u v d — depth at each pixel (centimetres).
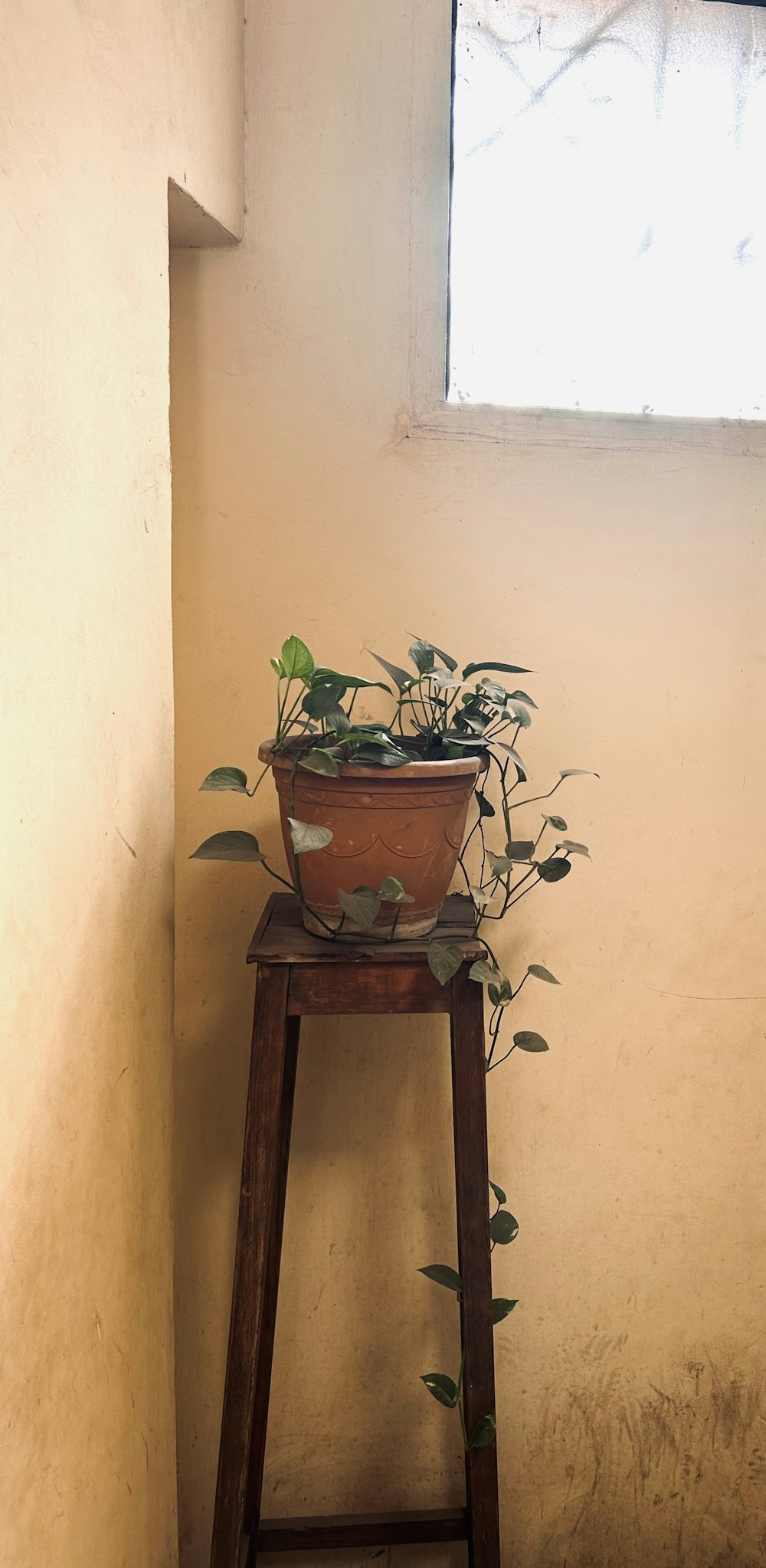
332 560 168
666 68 172
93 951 111
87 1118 110
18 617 90
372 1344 180
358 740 125
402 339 165
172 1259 148
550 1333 184
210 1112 174
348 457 166
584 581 173
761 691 178
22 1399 94
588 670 174
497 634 172
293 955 131
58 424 98
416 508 168
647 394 177
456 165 171
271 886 171
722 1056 183
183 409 163
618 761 176
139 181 119
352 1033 175
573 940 178
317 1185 177
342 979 134
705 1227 185
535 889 177
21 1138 93
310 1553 180
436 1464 182
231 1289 176
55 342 97
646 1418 186
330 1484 181
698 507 174
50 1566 100
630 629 174
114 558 116
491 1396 145
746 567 176
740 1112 184
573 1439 185
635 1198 183
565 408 169
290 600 168
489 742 139
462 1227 141
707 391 178
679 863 179
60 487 99
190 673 167
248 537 166
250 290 162
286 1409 180
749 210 176
